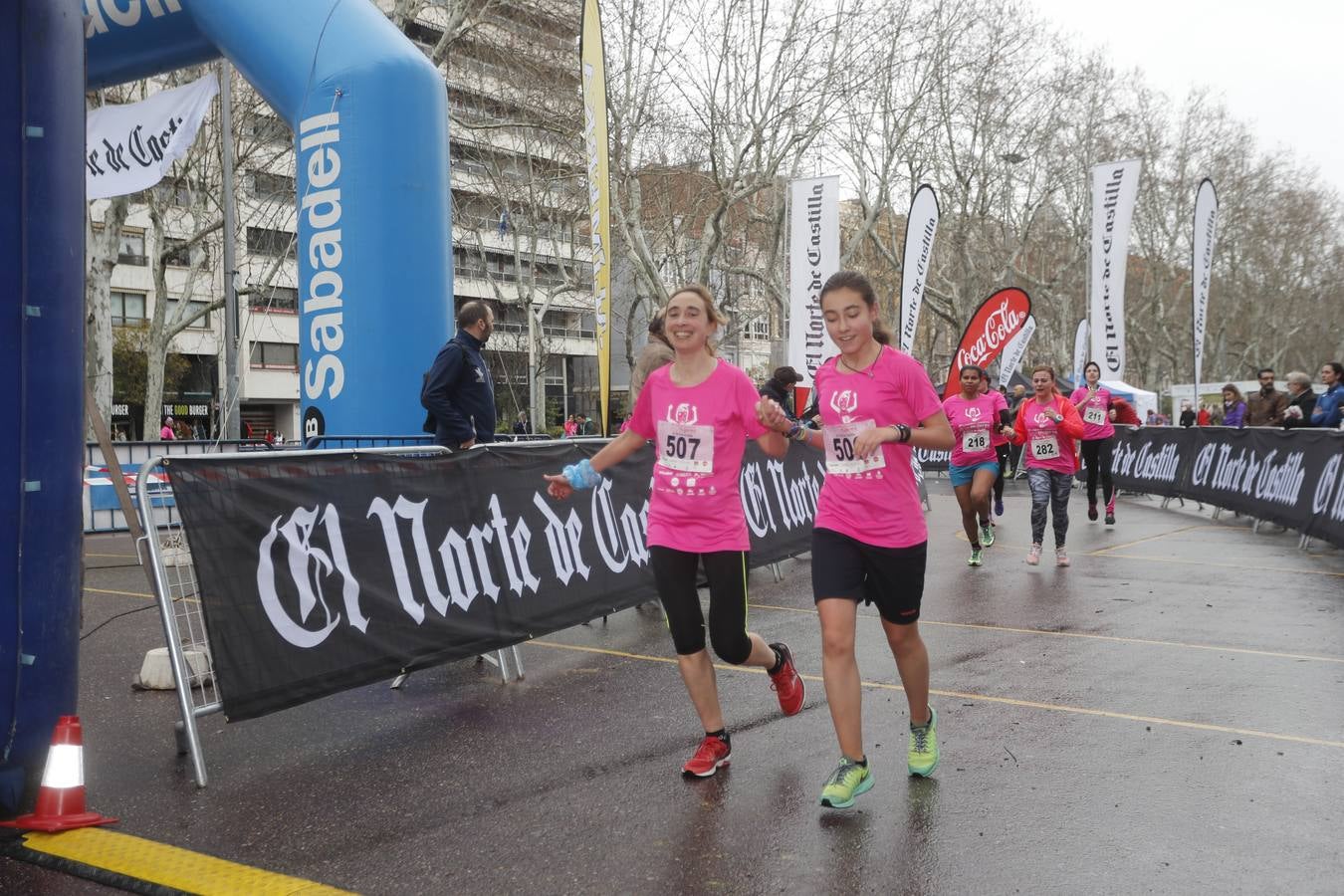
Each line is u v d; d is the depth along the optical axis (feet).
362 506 16.22
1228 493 45.96
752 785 12.93
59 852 11.11
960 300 120.57
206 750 14.87
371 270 28.89
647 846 11.13
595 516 21.75
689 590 13.60
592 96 37.68
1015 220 135.23
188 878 10.44
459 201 105.19
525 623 18.83
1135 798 12.28
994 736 14.84
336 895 10.07
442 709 16.88
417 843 11.37
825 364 12.96
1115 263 66.03
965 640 21.40
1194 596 26.43
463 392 23.94
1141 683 17.71
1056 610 24.68
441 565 17.39
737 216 103.04
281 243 111.34
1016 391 76.89
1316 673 18.30
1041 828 11.39
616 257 91.50
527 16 79.30
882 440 11.72
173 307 141.38
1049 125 123.54
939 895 9.83
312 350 29.58
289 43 29.78
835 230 52.01
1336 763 13.52
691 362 13.60
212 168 82.64
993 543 38.47
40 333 12.31
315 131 29.14
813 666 19.60
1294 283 203.41
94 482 45.98
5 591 12.07
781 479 31.32
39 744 12.39
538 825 11.80
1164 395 191.31
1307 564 32.35
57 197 12.51
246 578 14.34
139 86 83.10
